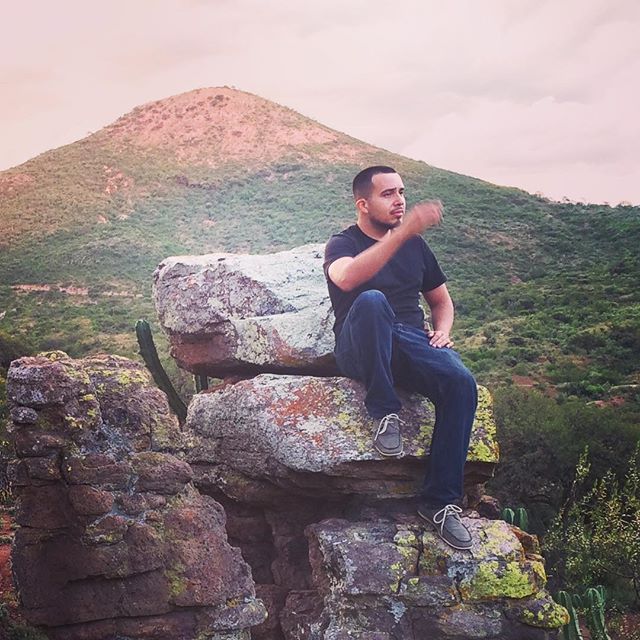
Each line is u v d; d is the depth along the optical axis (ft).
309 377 22.13
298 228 289.53
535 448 83.92
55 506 17.25
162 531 17.75
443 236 230.68
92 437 17.65
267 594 22.33
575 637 28.02
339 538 20.17
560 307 171.53
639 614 58.13
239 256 25.77
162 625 17.38
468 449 21.21
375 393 19.88
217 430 23.56
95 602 17.08
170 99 611.88
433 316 22.12
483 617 19.31
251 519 23.90
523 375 134.10
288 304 23.99
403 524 20.52
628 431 86.43
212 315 24.85
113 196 348.59
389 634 19.19
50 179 379.35
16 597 18.54
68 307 142.10
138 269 206.90
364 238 21.02
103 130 579.07
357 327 19.79
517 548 20.10
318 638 19.95
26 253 222.89
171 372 64.23
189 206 327.67
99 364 19.29
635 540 58.80
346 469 20.42
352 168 400.47
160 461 18.16
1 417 45.78
